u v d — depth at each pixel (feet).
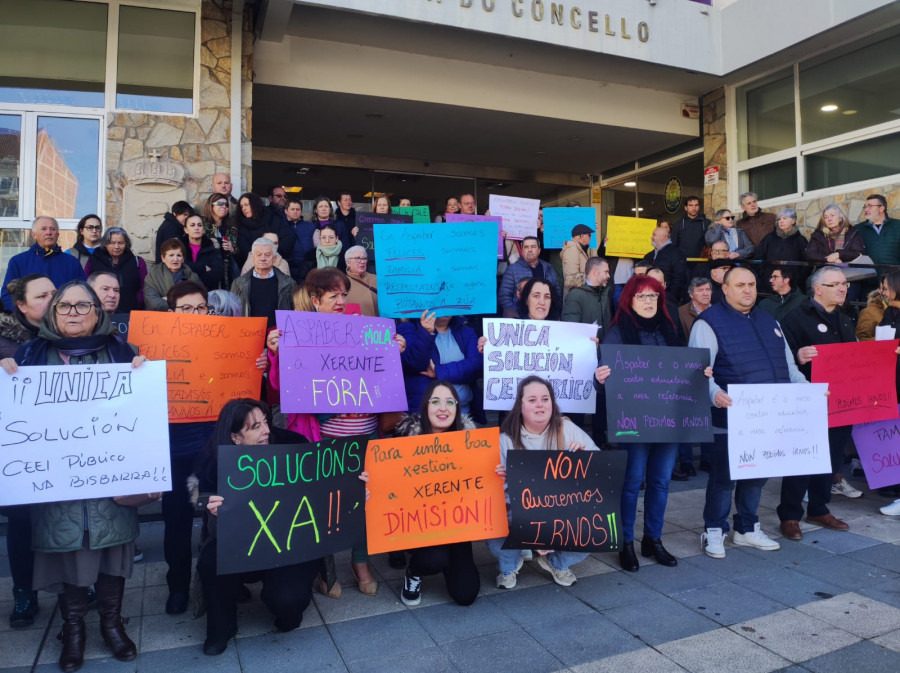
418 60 28.37
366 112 29.96
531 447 11.93
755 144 31.40
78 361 9.60
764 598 11.55
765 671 9.21
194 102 22.77
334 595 11.57
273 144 34.88
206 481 10.09
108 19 22.08
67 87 21.77
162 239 19.13
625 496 12.91
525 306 14.52
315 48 26.71
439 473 11.18
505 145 35.47
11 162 21.36
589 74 30.73
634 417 12.57
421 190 38.91
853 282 22.52
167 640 10.05
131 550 9.68
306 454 10.06
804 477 14.53
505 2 24.29
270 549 9.57
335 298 12.11
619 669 9.24
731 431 13.05
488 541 12.00
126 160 22.04
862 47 26.71
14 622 10.41
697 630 10.38
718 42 28.96
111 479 9.17
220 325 11.90
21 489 8.77
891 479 15.31
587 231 23.34
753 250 26.08
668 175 36.65
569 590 11.92
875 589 11.88
